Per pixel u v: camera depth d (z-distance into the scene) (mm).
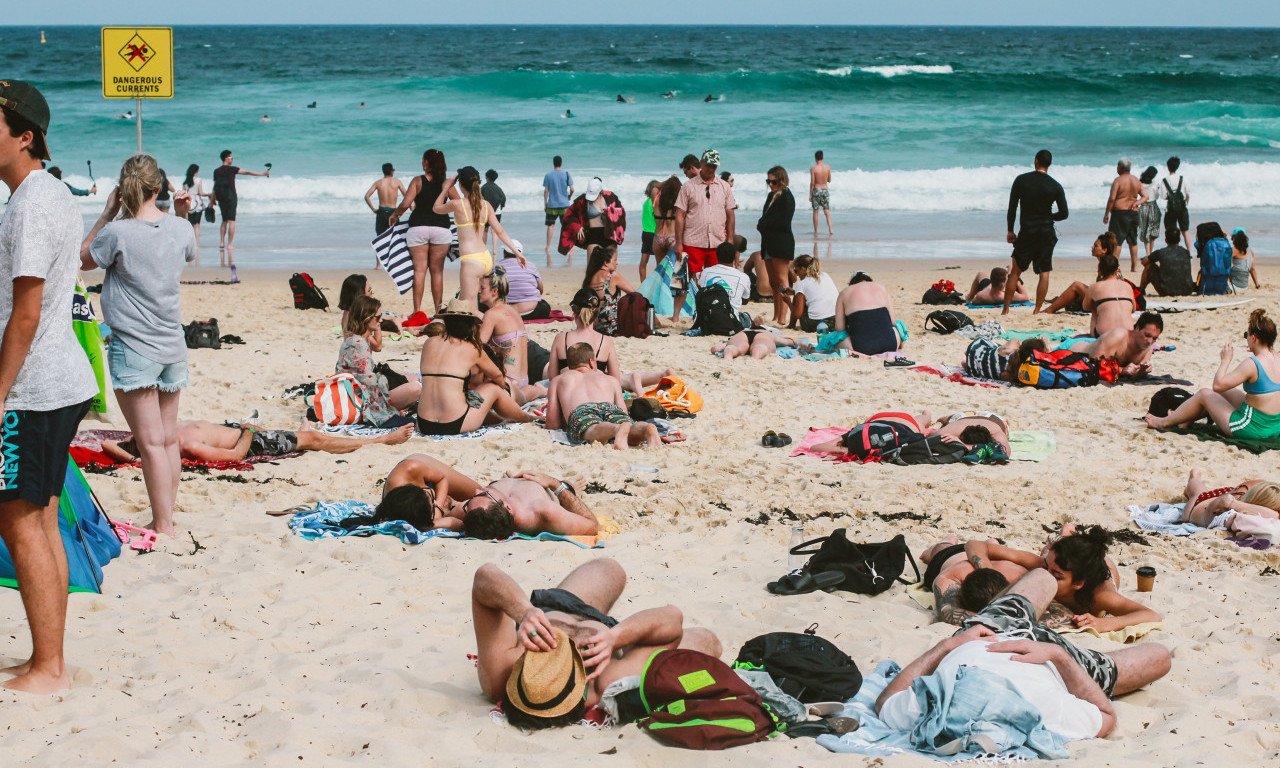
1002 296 14812
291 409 9102
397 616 5008
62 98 43188
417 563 5652
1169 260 15898
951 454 7891
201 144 31312
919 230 23109
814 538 6129
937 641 4883
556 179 18562
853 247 20938
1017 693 3828
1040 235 13797
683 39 129375
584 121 37281
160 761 3445
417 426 8562
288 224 22828
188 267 17766
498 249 19844
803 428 8820
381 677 4238
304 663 4398
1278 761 3723
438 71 64125
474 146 32156
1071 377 10172
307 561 5621
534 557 5773
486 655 4082
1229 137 35688
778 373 10680
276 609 4988
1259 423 8273
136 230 5555
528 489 6258
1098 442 8461
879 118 39625
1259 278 17562
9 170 3750
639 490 7148
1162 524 6680
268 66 68188
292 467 7434
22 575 3883
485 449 8055
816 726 3928
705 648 4359
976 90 48531
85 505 5391
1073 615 5133
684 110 41594
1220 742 3832
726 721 3795
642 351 11680
